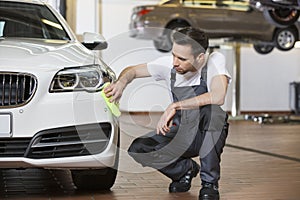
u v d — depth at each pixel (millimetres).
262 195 3129
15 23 3684
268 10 7984
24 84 2771
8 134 2732
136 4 10352
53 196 3037
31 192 3158
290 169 4094
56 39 3537
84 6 7277
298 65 11102
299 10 7969
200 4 9352
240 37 9562
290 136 6520
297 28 9719
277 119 8867
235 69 9328
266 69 11000
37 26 3676
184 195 3102
